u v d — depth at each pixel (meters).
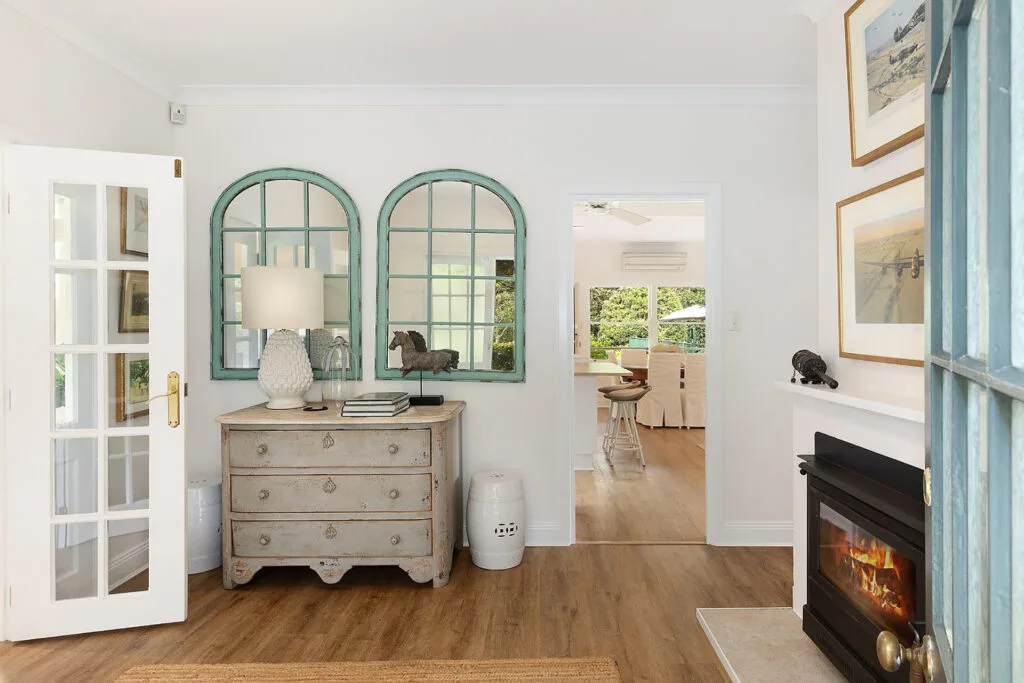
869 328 1.94
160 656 2.23
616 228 8.55
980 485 0.63
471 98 3.39
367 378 3.45
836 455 2.11
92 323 2.46
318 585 2.88
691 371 7.34
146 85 3.16
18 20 2.41
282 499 2.83
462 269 3.44
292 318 2.93
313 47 2.92
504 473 3.25
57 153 2.38
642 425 7.60
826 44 2.31
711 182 3.40
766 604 2.64
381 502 2.83
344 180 3.43
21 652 2.27
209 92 3.37
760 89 3.34
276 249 3.44
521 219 3.40
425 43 2.87
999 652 0.54
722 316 3.39
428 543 2.83
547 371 3.42
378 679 1.94
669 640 2.34
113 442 2.48
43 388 2.37
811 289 3.39
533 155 3.42
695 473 5.09
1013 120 0.51
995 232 0.54
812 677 2.01
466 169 3.42
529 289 3.42
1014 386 0.47
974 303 0.66
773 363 3.39
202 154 3.42
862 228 1.98
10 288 2.33
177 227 2.52
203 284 3.43
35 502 2.36
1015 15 0.51
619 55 2.98
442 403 3.23
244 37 2.81
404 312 3.45
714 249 3.40
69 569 2.43
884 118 1.85
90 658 2.22
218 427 3.43
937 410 0.82
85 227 2.44
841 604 1.94
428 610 2.59
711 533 3.39
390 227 3.44
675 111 3.41
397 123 3.42
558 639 2.34
